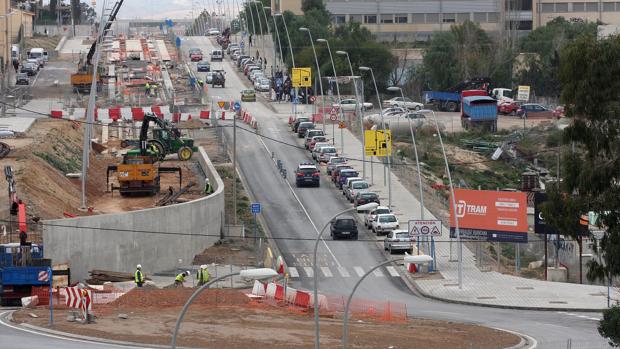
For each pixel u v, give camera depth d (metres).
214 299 172.75
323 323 157.38
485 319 170.00
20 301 168.88
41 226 189.62
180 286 186.12
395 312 173.88
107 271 192.25
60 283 181.12
